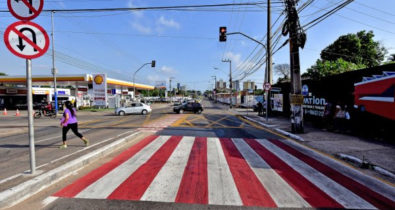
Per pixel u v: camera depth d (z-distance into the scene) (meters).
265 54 17.45
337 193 3.45
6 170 4.42
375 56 31.67
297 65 9.38
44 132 10.40
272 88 19.67
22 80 29.30
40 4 3.70
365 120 8.09
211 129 10.88
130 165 4.84
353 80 8.69
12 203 3.06
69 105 6.59
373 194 3.44
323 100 10.89
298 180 3.98
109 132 9.89
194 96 144.00
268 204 3.06
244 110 29.12
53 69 21.38
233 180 3.95
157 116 20.00
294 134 8.90
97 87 30.22
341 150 6.18
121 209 2.89
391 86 6.94
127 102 40.25
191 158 5.44
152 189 3.53
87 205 3.00
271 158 5.49
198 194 3.35
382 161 5.04
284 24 10.18
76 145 6.88
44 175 3.84
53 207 2.95
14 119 18.44
